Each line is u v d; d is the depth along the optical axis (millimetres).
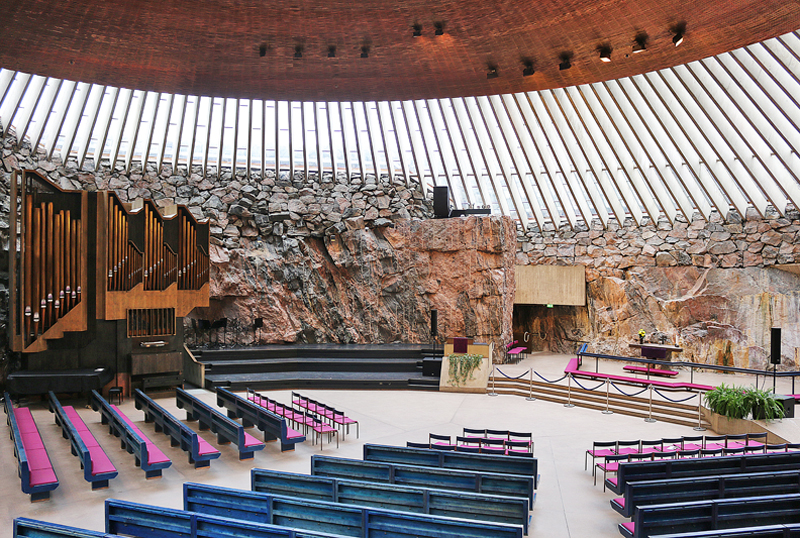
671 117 14719
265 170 19641
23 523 5113
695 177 17328
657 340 19016
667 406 12883
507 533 5238
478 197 20656
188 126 16922
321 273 19672
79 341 12914
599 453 9516
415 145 18172
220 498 6430
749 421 11055
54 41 9273
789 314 17078
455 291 19219
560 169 17984
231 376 15844
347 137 18469
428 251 19531
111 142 16969
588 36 9164
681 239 19094
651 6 8164
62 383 12680
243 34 9133
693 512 6047
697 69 12516
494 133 17047
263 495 6152
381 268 19641
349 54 9930
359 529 5750
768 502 6105
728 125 14141
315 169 19891
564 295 20797
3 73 12633
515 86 11461
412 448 8367
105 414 11203
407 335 19562
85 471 7637
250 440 9562
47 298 12117
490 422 12086
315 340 19375
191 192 18672
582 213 19906
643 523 5934
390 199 20000
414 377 16078
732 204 17328
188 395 11625
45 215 12117
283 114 17094
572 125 16078
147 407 11312
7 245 14625
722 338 17938
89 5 8141
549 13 8461
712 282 18422
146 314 14281
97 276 13406
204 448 8961
